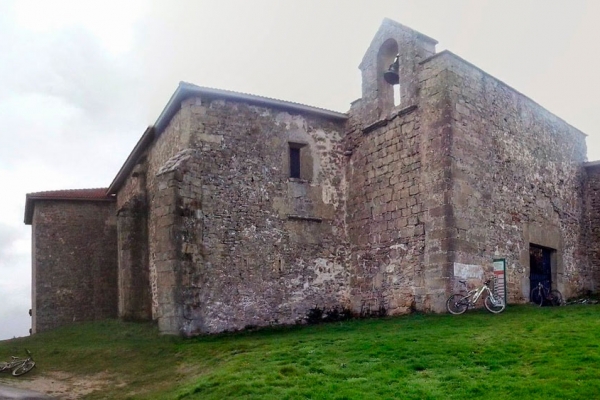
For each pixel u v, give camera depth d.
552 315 10.95
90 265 20.12
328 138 15.54
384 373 7.63
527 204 14.92
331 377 7.70
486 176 13.45
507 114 14.61
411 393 6.72
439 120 12.87
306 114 15.27
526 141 15.30
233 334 12.80
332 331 11.89
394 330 10.78
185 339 12.23
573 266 16.95
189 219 12.90
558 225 16.39
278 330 13.27
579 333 8.84
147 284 16.00
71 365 11.51
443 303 12.14
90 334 14.71
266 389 7.36
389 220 13.95
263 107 14.57
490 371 7.42
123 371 10.58
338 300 14.77
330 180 15.34
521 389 6.54
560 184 16.84
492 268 13.01
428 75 13.31
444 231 12.35
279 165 14.57
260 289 13.70
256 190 14.06
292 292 14.16
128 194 18.66
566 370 7.07
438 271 12.36
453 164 12.56
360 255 14.74
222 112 13.93
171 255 12.60
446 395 6.61
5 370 11.29
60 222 20.14
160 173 13.15
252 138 14.25
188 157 13.16
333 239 15.05
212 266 13.09
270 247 14.04
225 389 7.60
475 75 13.66
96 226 20.45
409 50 13.92
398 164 13.86
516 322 10.32
